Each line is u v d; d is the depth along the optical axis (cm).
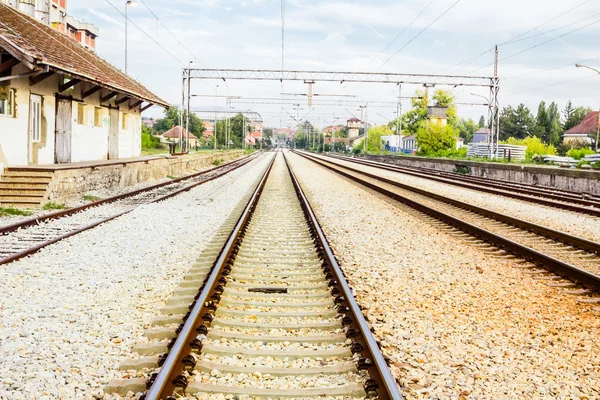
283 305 703
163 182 2602
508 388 491
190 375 494
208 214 1620
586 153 5075
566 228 1484
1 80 1638
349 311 658
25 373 491
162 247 1099
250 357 545
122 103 3106
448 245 1179
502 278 895
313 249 1093
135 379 472
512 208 1919
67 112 2312
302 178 3441
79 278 834
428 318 679
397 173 4281
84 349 548
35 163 2028
